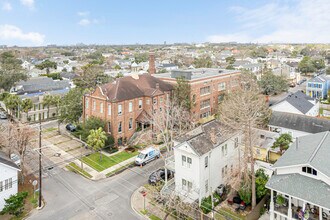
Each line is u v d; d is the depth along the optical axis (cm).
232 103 4366
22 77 9025
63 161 4031
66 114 5438
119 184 3397
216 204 2942
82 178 3566
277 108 5431
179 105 5216
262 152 3897
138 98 4988
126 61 17775
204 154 2855
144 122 4850
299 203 2428
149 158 4019
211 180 3042
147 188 3272
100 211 2830
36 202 2986
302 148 2652
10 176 2894
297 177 2277
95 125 4519
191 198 2909
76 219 2697
